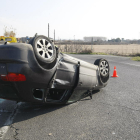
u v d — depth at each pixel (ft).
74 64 15.53
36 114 14.29
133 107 15.87
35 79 12.18
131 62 52.90
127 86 23.38
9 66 11.35
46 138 10.68
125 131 11.57
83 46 105.50
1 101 17.57
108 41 351.25
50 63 13.25
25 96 12.32
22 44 11.68
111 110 15.14
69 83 15.05
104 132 11.41
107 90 21.39
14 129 11.82
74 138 10.68
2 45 11.75
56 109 15.31
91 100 17.74
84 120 13.16
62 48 104.88
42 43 12.73
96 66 18.71
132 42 314.96
